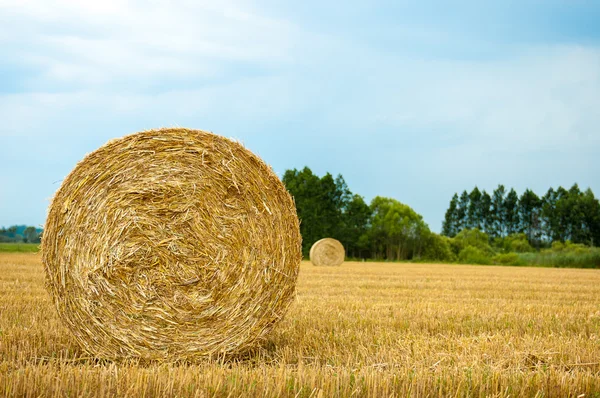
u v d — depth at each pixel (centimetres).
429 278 2269
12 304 1109
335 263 3291
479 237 7244
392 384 593
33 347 754
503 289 1803
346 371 620
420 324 1005
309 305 1228
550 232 8988
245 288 773
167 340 752
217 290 762
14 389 542
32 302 1136
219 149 776
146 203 756
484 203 10412
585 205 8575
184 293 756
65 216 764
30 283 1522
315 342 819
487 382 598
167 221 756
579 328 1004
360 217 6881
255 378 591
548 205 9175
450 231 10544
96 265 752
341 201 6931
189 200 761
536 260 5228
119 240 752
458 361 706
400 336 877
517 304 1364
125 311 750
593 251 5244
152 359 750
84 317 756
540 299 1527
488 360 727
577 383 609
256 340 780
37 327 863
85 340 756
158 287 752
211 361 754
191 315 756
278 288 795
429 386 581
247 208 780
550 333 948
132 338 750
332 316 1070
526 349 786
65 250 762
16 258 2764
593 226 8525
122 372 610
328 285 1773
